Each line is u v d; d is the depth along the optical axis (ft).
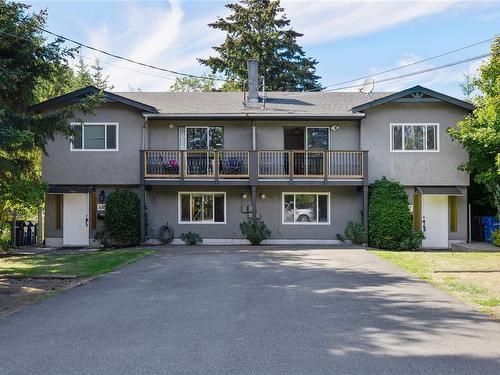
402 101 68.90
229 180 67.36
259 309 27.99
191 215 70.95
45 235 70.23
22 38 50.19
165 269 43.98
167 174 67.56
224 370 17.80
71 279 39.58
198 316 26.32
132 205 66.13
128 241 65.98
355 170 68.64
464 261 47.88
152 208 70.59
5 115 45.50
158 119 69.62
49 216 70.33
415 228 71.26
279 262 48.42
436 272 41.24
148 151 67.36
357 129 71.00
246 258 51.70
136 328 23.89
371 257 51.85
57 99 67.51
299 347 20.59
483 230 71.92
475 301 29.86
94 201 70.23
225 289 34.35
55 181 69.26
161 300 30.71
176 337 22.21
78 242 70.08
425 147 70.08
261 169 68.90
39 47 52.60
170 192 70.74
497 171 61.36
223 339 21.84
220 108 71.61
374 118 70.03
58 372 17.76
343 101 75.87
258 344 21.03
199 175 67.26
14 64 52.31
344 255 53.88
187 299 30.96
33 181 57.31
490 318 25.64
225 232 70.74
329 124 71.00
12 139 41.24
